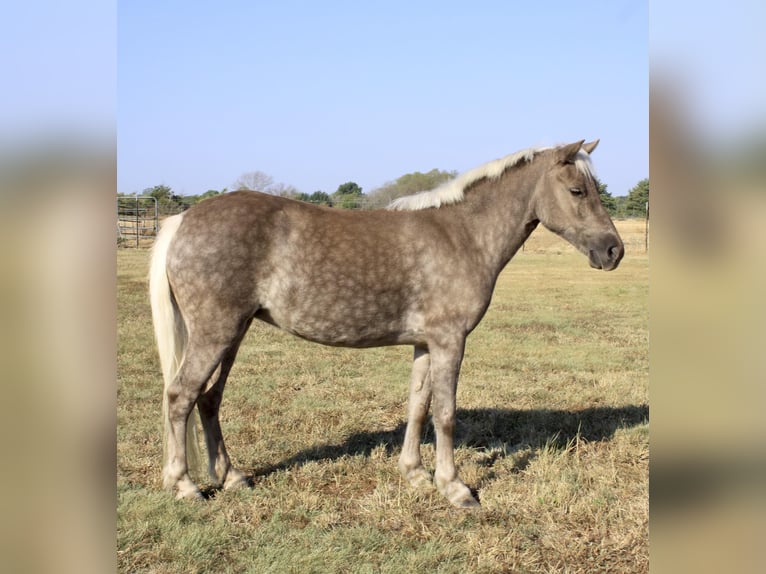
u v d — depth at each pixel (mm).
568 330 10898
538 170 4383
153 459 4672
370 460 4879
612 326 11328
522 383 7281
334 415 5957
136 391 6426
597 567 3400
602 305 13938
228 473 4316
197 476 4410
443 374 4188
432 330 4195
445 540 3646
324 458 4902
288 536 3637
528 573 3336
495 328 11000
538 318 12117
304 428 5555
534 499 4188
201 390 4039
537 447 5234
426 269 4160
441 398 4188
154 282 4043
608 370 8016
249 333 10234
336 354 8766
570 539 3699
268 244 3998
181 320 4129
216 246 3889
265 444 5109
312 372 7656
